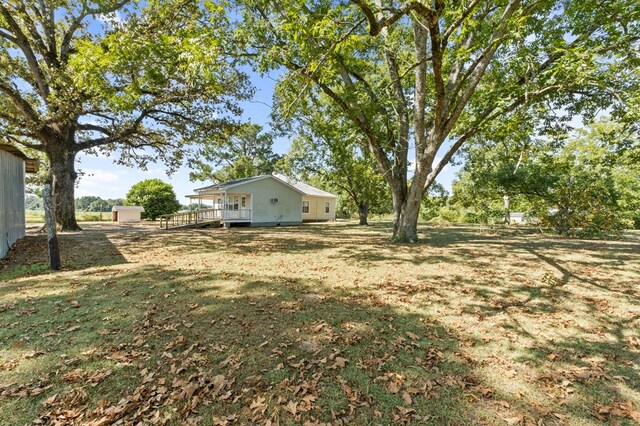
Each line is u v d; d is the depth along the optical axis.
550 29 8.77
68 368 2.65
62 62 11.60
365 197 21.91
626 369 2.77
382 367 2.75
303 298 4.62
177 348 3.02
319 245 10.59
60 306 4.11
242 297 4.61
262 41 7.43
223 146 18.52
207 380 2.51
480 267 6.93
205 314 3.90
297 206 24.84
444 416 2.14
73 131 14.87
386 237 13.29
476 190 18.75
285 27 6.02
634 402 2.30
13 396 2.27
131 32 8.16
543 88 8.07
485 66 8.38
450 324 3.74
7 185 8.50
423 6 4.95
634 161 11.20
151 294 4.67
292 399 2.30
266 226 21.34
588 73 6.51
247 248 9.80
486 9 6.99
